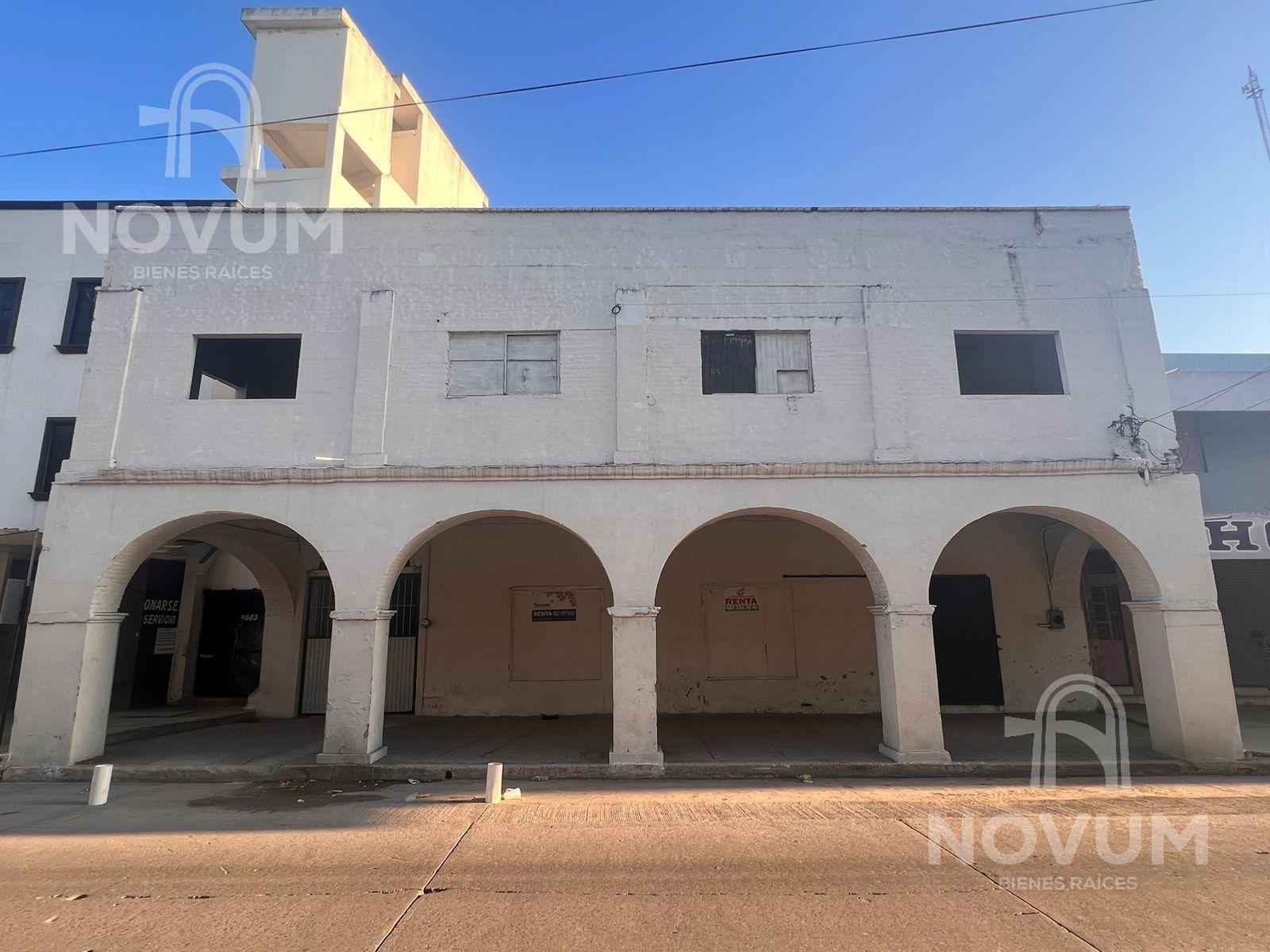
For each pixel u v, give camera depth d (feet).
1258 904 15.17
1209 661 30.27
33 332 45.91
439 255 34.37
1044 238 34.88
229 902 15.66
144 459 32.17
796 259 34.45
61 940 13.80
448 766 29.43
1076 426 32.96
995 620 43.78
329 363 33.22
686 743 33.83
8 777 28.78
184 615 51.19
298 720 43.01
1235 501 43.70
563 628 43.68
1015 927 14.06
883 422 32.58
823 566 44.06
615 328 33.60
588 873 17.31
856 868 17.47
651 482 31.63
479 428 32.60
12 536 36.35
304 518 31.35
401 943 13.56
